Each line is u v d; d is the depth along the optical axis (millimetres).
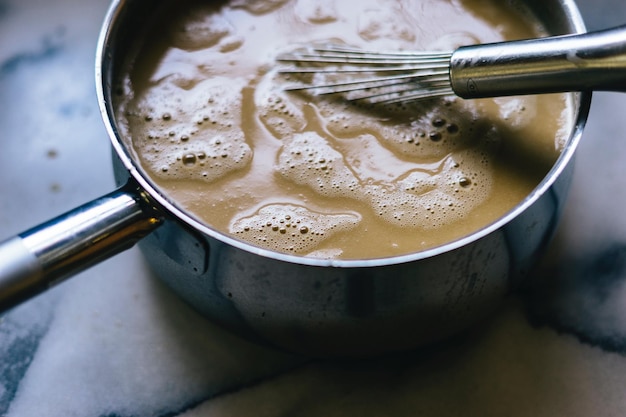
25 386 356
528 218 305
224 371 359
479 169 346
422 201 337
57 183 405
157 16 386
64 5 453
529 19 389
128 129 357
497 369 357
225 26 388
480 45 328
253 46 384
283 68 377
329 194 339
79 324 371
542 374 355
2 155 411
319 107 364
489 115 361
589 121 415
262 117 361
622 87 303
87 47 442
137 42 379
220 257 295
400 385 354
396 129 357
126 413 351
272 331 323
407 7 396
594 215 391
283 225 330
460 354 361
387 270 285
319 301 299
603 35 299
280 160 348
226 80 373
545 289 375
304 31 389
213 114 361
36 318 372
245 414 349
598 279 376
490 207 337
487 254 301
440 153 351
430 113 362
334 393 353
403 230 331
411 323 315
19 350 364
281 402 352
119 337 368
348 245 326
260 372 359
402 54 360
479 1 396
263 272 292
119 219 293
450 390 353
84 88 430
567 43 304
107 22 344
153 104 364
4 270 279
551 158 349
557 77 310
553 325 367
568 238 386
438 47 384
